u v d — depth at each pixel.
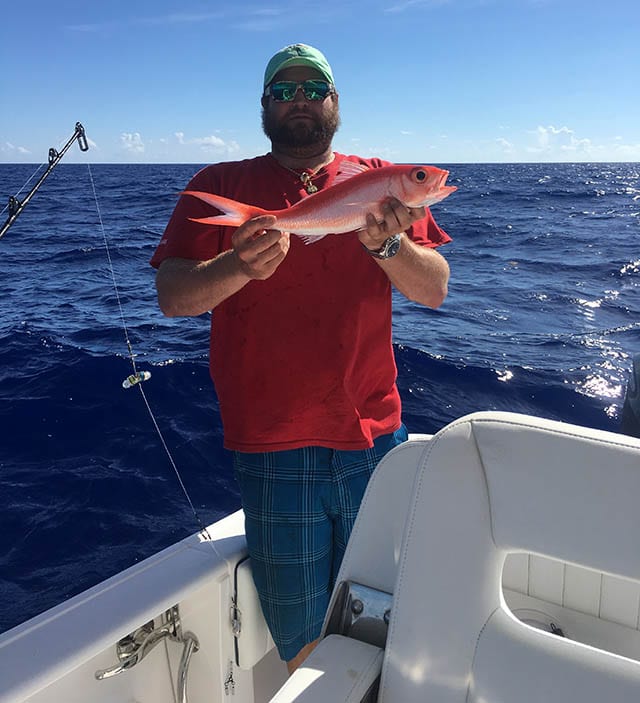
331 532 2.03
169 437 4.80
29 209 23.92
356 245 1.95
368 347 2.02
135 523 3.85
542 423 1.23
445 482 1.31
